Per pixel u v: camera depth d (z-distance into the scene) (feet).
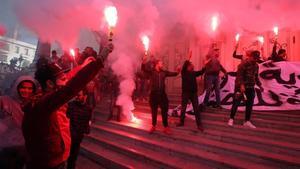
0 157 9.27
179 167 14.24
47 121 5.29
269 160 13.33
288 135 15.21
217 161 13.98
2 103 9.50
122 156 17.88
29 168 5.68
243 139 15.66
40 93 5.88
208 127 19.26
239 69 17.88
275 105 20.59
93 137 21.77
